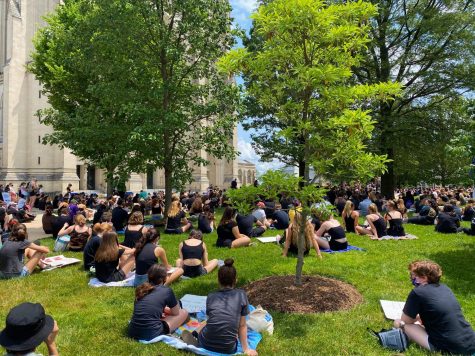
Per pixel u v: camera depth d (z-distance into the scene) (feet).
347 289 21.35
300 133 20.12
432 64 70.28
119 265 25.70
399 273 25.07
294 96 20.94
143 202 64.34
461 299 20.26
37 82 125.90
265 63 20.31
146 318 15.74
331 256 29.63
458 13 64.49
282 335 16.10
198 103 51.44
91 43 46.52
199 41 47.67
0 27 130.62
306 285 21.16
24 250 26.84
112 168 55.36
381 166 19.12
